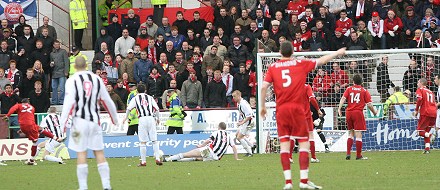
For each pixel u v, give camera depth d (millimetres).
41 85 74125
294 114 33250
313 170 45750
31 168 53656
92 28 91125
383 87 71125
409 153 62812
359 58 69438
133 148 67562
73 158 66500
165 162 56969
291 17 80750
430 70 69812
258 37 78375
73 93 32312
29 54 78750
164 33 80500
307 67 33562
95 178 42344
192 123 69875
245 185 36906
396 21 79062
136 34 84062
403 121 68125
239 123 62250
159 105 73875
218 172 45406
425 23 79562
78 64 32906
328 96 68750
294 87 33281
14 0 87250
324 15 79000
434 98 62844
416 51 66312
